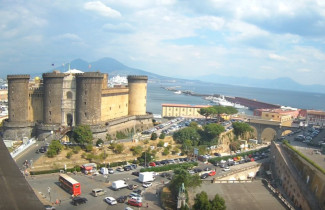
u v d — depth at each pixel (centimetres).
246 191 11675
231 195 11106
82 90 14988
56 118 15475
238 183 12562
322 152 14988
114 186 10494
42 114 16175
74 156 12825
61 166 11975
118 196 9994
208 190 11425
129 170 12800
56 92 15362
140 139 16075
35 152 12850
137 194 9944
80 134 13762
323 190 9900
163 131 19000
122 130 18000
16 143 14625
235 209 9894
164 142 16238
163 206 9512
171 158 15188
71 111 15412
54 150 12375
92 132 14650
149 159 13750
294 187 11775
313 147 16850
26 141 14300
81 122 15138
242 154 17212
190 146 16038
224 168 14300
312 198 10362
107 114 17362
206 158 15400
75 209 8744
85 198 9319
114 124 16962
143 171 12600
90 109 15075
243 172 14125
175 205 9588
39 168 11581
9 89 15562
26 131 15400
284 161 13625
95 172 12006
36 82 18088
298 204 11119
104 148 13875
